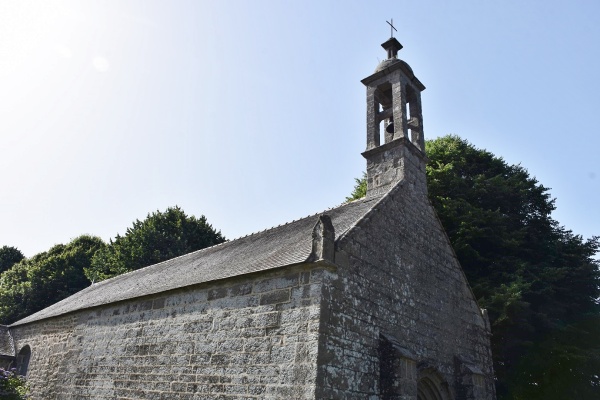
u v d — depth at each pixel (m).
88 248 49.00
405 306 11.80
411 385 9.75
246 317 10.10
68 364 16.23
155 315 12.92
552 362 19.59
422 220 14.35
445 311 13.84
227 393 9.62
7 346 23.11
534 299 21.73
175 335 11.79
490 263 22.67
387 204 12.56
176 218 39.78
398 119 15.09
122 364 13.20
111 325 14.75
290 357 8.78
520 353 20.44
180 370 11.08
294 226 15.27
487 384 14.65
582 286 23.11
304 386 8.27
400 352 9.80
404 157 14.41
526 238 24.67
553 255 24.39
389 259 11.76
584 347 20.47
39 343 20.33
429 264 13.86
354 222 11.05
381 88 16.64
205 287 11.62
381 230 11.80
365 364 9.55
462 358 13.37
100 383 13.77
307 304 9.04
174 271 16.75
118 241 41.16
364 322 9.93
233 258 13.83
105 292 19.78
